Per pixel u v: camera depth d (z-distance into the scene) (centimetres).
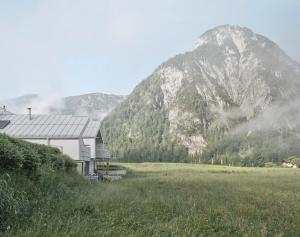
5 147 1239
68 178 2050
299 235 997
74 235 819
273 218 1263
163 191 2189
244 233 964
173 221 1062
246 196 2002
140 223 1013
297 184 3250
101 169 6656
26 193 1145
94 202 1291
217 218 1159
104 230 892
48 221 924
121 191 1969
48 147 2267
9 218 893
